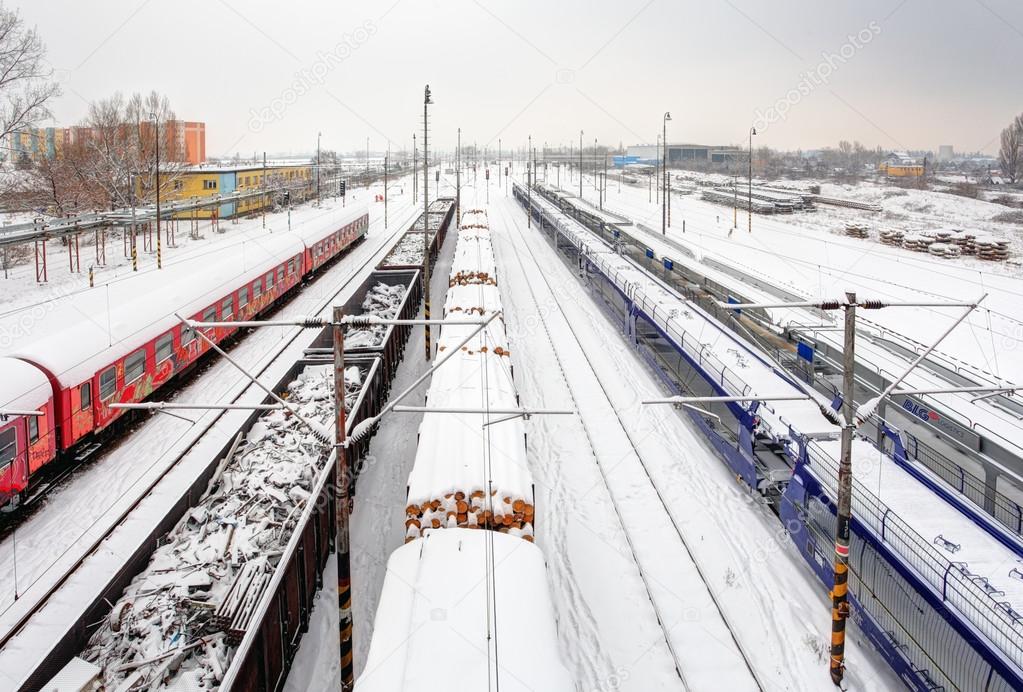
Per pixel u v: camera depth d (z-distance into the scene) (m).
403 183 127.75
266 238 38.16
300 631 11.71
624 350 28.53
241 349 26.33
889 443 16.42
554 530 15.38
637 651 11.85
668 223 59.47
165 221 49.31
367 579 13.37
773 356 22.08
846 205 72.50
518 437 14.59
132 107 50.62
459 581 9.71
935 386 17.78
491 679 7.86
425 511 12.02
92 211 46.72
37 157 47.66
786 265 41.41
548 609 9.41
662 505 16.38
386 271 36.34
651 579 13.68
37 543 13.10
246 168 64.81
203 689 9.36
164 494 14.56
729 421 18.66
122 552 12.55
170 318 21.06
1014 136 76.81
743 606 12.91
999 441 14.33
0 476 13.43
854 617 12.40
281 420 18.16
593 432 20.48
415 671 7.97
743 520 15.80
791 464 15.70
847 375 10.52
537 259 48.66
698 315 23.98
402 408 9.91
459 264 33.66
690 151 140.12
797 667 11.44
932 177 91.94
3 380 14.24
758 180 106.38
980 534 11.51
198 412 19.56
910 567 10.88
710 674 11.27
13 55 36.38
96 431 16.84
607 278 33.81
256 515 13.54
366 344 24.25
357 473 17.03
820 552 13.38
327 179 100.00
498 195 102.12
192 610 10.65
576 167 167.62
